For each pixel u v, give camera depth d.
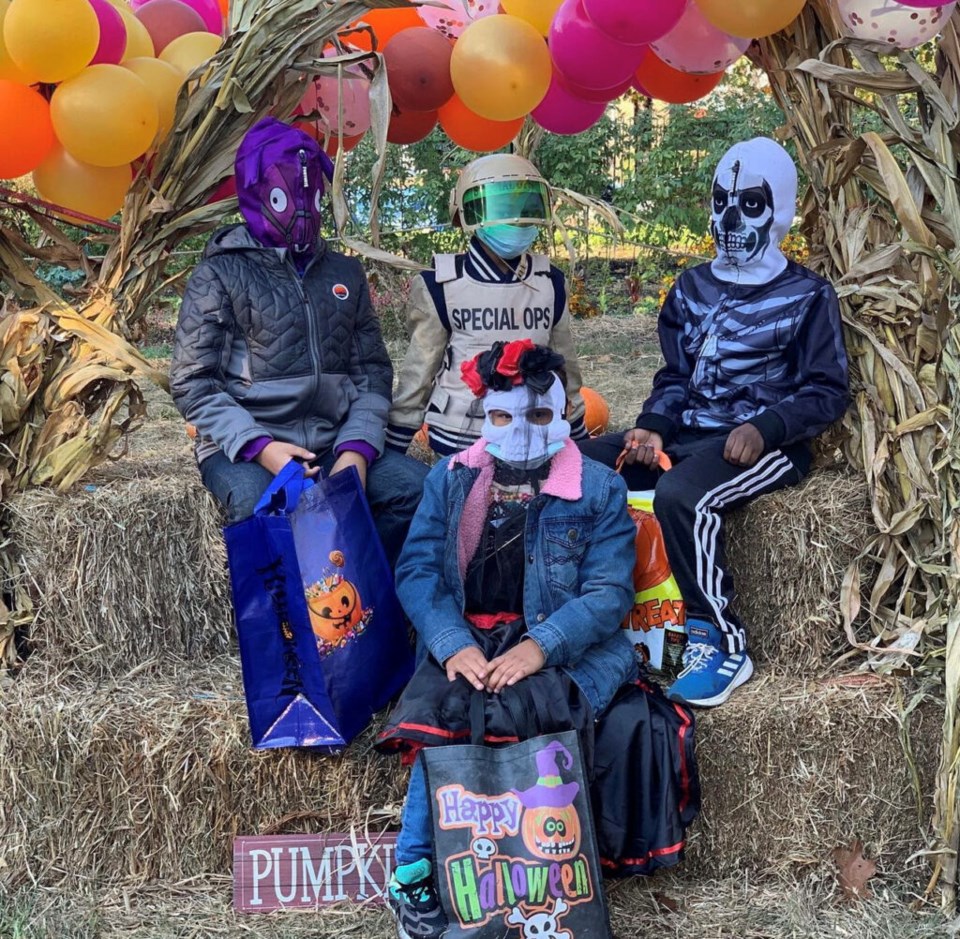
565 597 2.50
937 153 2.76
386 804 2.59
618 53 3.01
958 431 2.63
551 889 2.20
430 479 2.57
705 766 2.54
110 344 2.94
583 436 3.37
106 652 2.75
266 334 2.83
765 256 2.96
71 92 2.77
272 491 2.56
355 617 2.52
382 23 3.36
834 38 3.00
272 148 2.78
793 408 2.80
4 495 2.82
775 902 2.48
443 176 8.77
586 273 9.76
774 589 2.78
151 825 2.56
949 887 2.49
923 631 2.70
